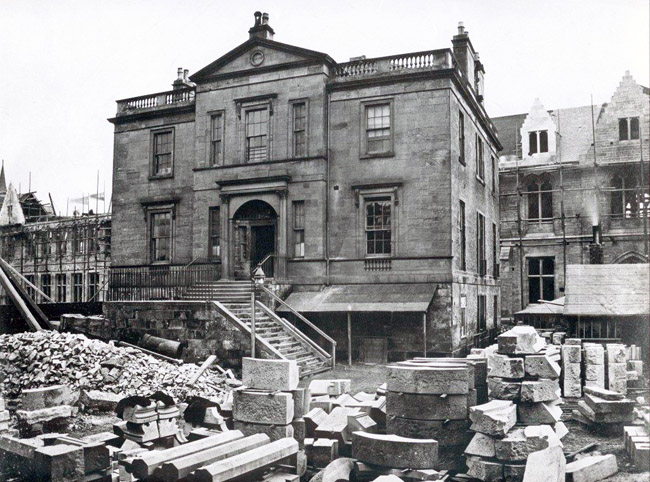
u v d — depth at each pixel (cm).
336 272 2295
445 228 2156
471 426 824
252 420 875
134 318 2077
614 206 3481
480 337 2650
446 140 2183
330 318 2245
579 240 3516
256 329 1931
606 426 1049
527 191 3759
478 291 2711
